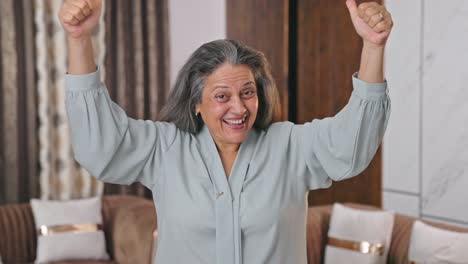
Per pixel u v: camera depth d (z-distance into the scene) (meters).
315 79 4.73
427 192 3.74
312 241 3.34
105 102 1.18
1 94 4.09
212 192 1.21
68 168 4.33
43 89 4.20
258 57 1.22
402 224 3.22
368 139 1.11
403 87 3.88
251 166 1.22
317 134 1.19
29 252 3.77
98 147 1.17
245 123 1.18
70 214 3.75
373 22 1.02
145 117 4.81
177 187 1.23
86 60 1.15
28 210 3.83
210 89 1.18
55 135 4.32
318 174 1.24
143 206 3.91
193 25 5.01
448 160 3.59
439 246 2.80
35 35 4.19
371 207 3.45
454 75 3.52
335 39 4.54
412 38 3.79
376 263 3.09
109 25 4.56
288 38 4.79
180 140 1.28
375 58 1.07
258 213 1.18
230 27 5.09
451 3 3.53
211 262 1.20
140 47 4.68
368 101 1.08
